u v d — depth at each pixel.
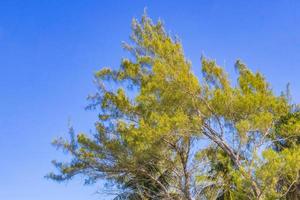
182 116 17.97
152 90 18.75
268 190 15.78
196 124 18.25
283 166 15.59
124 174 20.73
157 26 20.88
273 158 15.52
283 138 19.48
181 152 19.83
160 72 18.78
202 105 19.05
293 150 16.44
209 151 20.30
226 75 19.64
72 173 20.92
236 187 17.03
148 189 20.48
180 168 20.09
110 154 20.22
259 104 18.89
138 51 20.58
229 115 19.00
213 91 19.16
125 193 21.08
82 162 20.77
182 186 19.78
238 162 17.97
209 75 19.59
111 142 20.00
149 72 20.23
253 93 19.36
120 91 20.02
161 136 18.09
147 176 20.67
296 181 16.27
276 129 19.50
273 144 19.83
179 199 19.94
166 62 19.39
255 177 15.67
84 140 20.62
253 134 18.55
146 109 19.17
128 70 20.20
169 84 18.83
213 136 18.77
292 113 20.19
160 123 17.78
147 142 18.12
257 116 18.33
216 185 19.48
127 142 18.88
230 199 18.31
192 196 19.55
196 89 18.83
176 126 17.91
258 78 19.88
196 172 19.94
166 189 20.22
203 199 19.78
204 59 19.89
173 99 18.81
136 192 20.69
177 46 19.64
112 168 20.52
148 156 19.55
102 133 20.36
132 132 18.34
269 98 19.17
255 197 15.87
